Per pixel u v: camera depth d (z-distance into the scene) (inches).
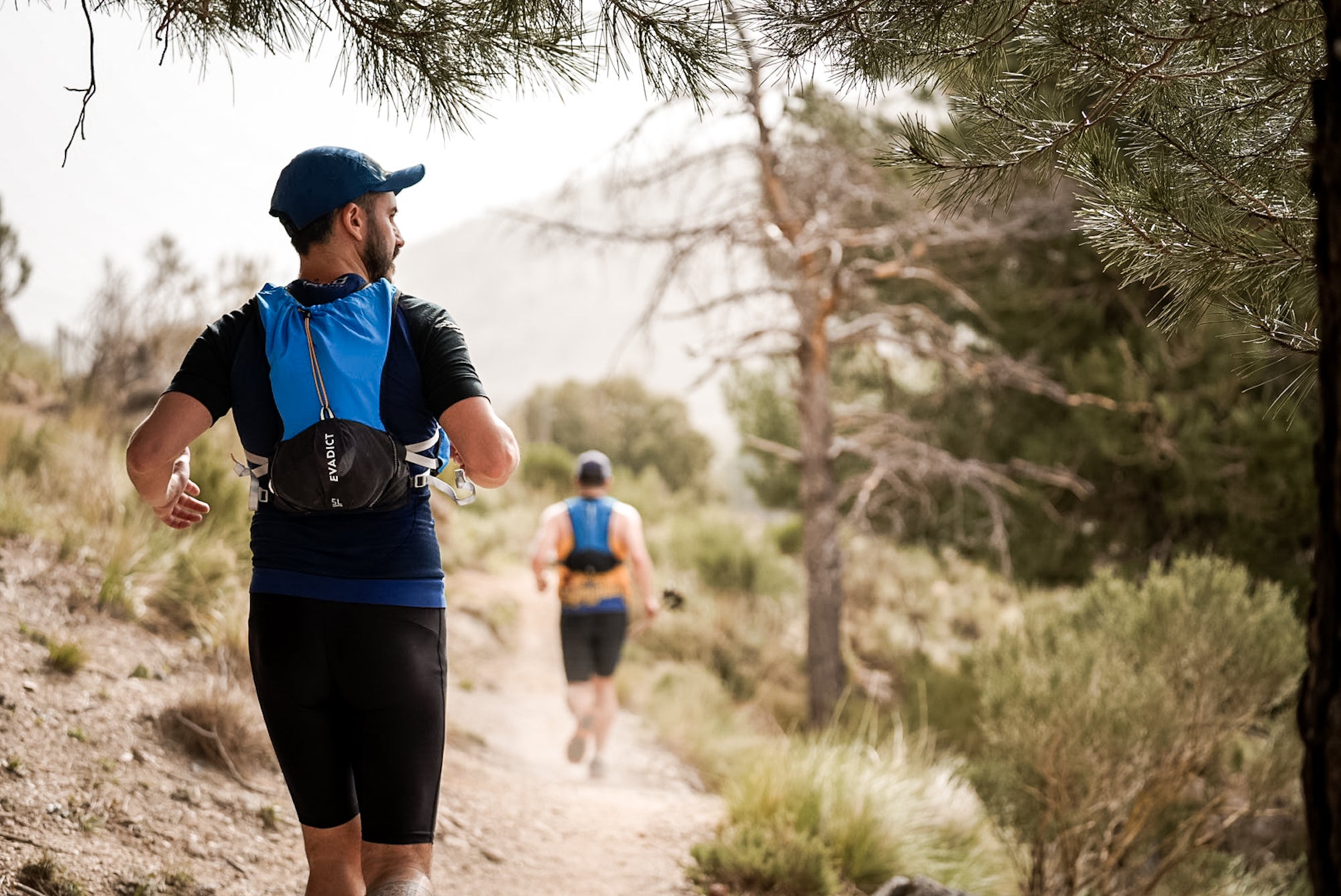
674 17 84.7
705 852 171.2
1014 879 198.8
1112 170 87.3
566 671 246.1
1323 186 52.9
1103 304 398.9
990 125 91.0
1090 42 83.6
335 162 76.7
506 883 150.5
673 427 1315.2
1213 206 88.4
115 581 182.2
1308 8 79.0
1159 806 183.2
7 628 157.5
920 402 466.6
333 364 70.0
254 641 72.4
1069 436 404.2
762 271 366.3
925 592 534.6
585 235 351.9
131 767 133.7
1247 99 88.6
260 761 152.3
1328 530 51.7
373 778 71.0
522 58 88.6
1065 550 414.3
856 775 197.8
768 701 375.2
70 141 86.1
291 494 68.6
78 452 241.4
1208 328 338.0
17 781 118.6
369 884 69.2
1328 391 52.2
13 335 373.4
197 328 372.2
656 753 276.7
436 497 462.3
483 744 240.7
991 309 415.8
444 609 75.8
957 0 84.3
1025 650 202.2
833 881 167.9
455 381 72.0
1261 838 219.9
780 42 87.1
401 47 89.5
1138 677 182.2
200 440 241.4
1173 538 393.1
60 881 102.0
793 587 474.3
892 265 374.0
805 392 381.4
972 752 305.3
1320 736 50.8
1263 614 187.2
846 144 352.8
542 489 645.9
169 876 112.1
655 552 492.1
